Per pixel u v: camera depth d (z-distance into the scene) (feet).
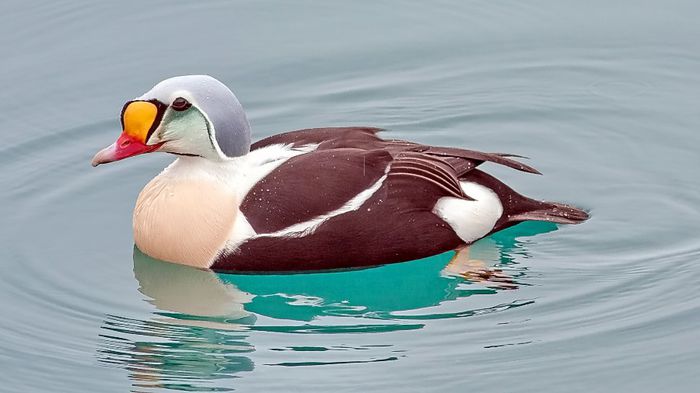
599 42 62.85
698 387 41.22
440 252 47.14
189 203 46.68
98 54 61.41
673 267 47.34
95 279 47.55
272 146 48.21
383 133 56.80
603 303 45.42
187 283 47.14
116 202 52.44
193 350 43.34
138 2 65.26
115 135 56.49
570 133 56.75
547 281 46.78
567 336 43.70
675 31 63.36
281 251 45.88
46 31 62.85
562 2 65.51
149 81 59.57
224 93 46.55
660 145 55.57
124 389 41.47
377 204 46.09
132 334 44.29
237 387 41.14
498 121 57.77
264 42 62.64
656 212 50.85
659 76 60.49
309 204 45.80
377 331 44.29
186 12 64.59
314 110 58.39
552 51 62.34
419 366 42.19
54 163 54.80
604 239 49.21
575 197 52.01
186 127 46.21
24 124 57.11
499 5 65.72
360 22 64.34
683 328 43.98
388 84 60.13
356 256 46.11
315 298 46.47
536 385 41.24
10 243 49.73
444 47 62.59
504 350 42.96
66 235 50.26
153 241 47.16
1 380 42.01
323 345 43.50
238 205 46.47
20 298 46.37
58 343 43.91
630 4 65.51
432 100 59.16
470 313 45.11
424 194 46.68
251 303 46.21
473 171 48.55
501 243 48.93
